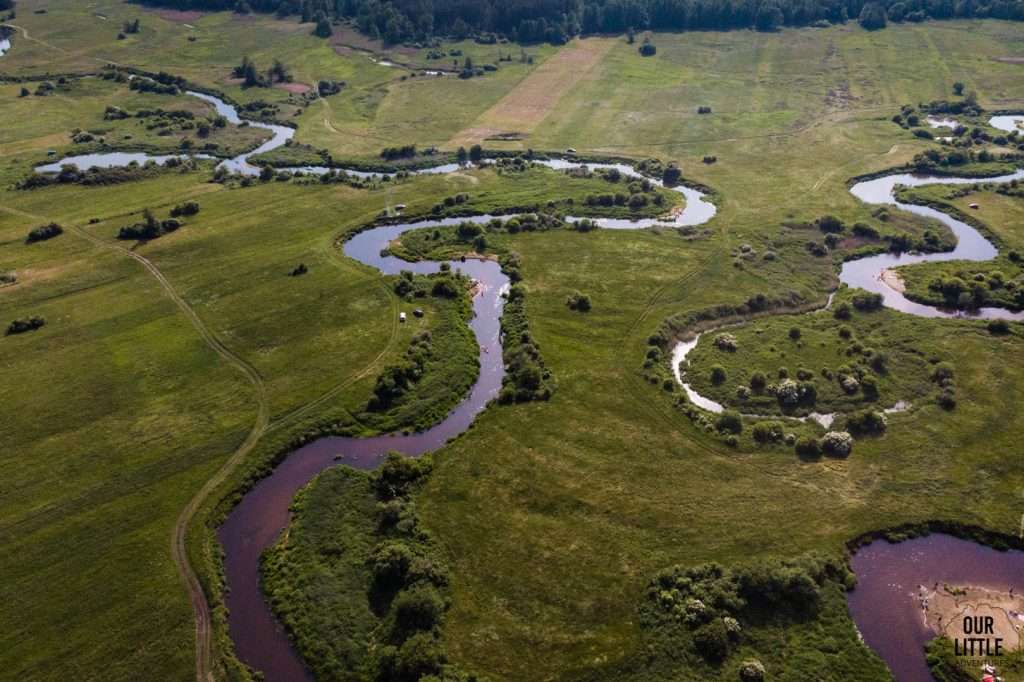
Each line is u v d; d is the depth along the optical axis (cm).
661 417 7812
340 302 9981
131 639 5716
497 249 11275
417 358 8675
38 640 5706
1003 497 6675
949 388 7931
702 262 10781
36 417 7975
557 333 9256
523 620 5725
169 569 6266
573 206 12712
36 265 11056
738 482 6944
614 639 5553
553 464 7219
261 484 7200
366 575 6131
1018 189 12394
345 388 8331
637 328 9312
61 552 6419
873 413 7525
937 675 5328
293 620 5819
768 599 5731
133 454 7456
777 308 9700
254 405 8100
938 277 10031
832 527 6444
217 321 9656
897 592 5944
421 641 5438
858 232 11412
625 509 6675
